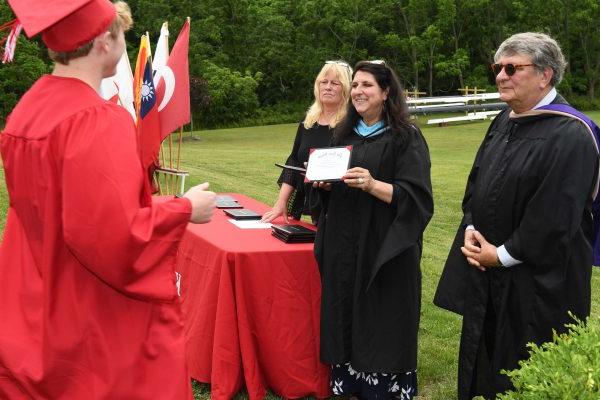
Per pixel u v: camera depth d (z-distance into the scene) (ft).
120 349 7.23
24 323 7.27
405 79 173.06
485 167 10.57
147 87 15.75
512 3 168.96
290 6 178.60
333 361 11.83
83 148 6.71
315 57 165.68
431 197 11.51
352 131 12.19
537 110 9.95
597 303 18.90
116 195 6.66
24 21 6.72
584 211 9.87
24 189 7.09
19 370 7.13
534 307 9.78
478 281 10.59
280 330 12.28
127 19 7.61
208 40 155.63
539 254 9.58
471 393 10.85
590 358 6.80
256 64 163.43
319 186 11.78
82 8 6.98
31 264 7.36
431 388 13.44
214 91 122.42
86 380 7.18
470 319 10.70
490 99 149.69
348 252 11.76
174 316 7.71
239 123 143.95
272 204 32.81
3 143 7.18
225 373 12.14
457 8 165.58
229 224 14.48
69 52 7.13
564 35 164.96
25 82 115.34
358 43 173.99
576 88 174.09
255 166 50.37
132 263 6.80
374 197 11.63
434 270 22.03
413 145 11.59
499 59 10.06
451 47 173.78
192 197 7.37
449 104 129.18
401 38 171.42
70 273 7.10
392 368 11.55
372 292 11.60
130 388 7.29
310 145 14.88
